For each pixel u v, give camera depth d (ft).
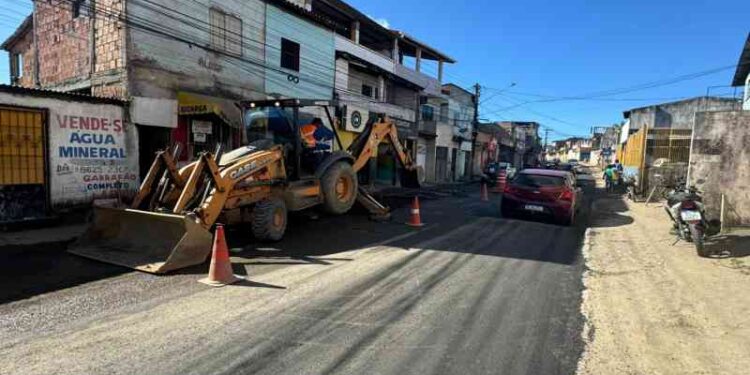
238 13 48.73
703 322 15.23
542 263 23.86
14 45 67.31
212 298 16.44
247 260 22.34
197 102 40.14
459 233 32.14
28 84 61.11
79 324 13.74
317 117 33.30
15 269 19.62
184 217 20.39
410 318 15.20
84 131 34.09
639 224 37.96
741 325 14.93
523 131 221.66
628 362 12.26
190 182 22.15
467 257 24.64
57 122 32.17
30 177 30.68
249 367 11.37
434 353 12.59
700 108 109.70
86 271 19.48
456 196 63.82
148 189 23.70
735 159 29.81
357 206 39.96
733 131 29.84
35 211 31.04
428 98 105.09
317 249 25.34
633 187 60.44
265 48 52.85
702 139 30.76
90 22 40.96
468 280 20.10
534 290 18.86
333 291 17.78
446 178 111.96
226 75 47.55
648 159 65.16
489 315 15.72
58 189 32.42
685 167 60.03
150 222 21.79
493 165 98.73
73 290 17.01
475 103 122.01
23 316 14.29
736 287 19.06
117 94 38.52
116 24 38.19
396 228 33.40
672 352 12.92
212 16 45.73
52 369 10.87
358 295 17.42
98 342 12.49
